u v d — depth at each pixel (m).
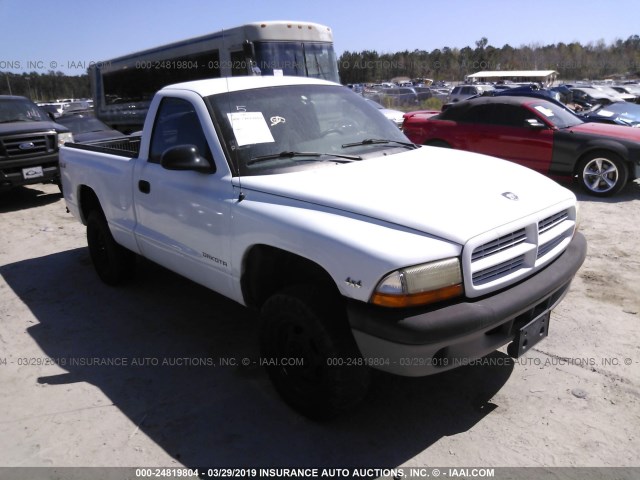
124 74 16.22
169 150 3.27
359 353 2.74
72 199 5.29
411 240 2.50
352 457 2.77
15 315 4.63
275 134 3.47
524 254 2.79
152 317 4.46
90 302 4.82
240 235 3.12
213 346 3.95
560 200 3.12
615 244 5.89
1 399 3.39
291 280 3.23
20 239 7.09
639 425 2.92
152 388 3.44
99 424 3.10
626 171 7.98
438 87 50.44
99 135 10.23
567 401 3.15
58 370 3.71
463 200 2.82
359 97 4.30
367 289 2.48
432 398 3.24
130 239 4.38
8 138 8.79
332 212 2.78
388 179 3.07
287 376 3.11
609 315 4.20
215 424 3.06
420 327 2.40
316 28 12.15
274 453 2.81
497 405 3.15
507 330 2.74
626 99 25.30
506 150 9.09
